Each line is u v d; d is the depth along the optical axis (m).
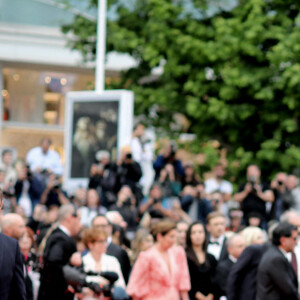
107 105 38.00
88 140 38.31
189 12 47.84
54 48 56.84
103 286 17.55
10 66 57.34
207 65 47.19
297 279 19.38
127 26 49.41
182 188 36.25
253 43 45.72
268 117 47.34
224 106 46.22
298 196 34.59
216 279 22.41
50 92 58.53
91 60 50.09
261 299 18.84
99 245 19.02
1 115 57.41
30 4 56.34
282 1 47.34
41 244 21.28
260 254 21.00
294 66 44.53
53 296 18.66
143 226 29.14
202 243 22.47
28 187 34.12
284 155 46.84
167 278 19.84
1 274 10.95
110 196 32.78
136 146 36.88
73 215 19.08
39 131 58.31
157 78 50.69
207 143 48.31
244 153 46.94
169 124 49.41
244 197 33.47
